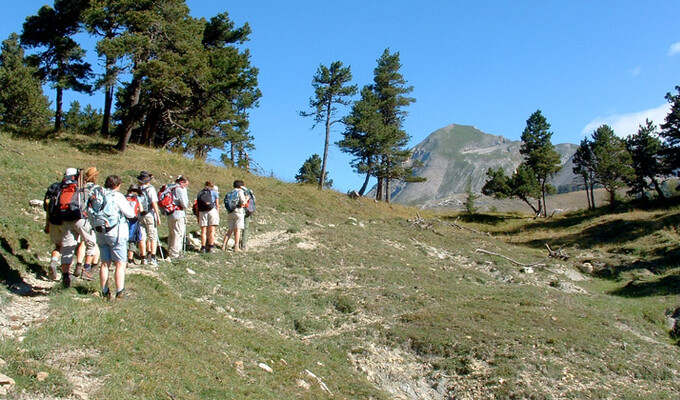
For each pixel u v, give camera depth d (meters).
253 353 8.32
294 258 15.59
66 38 30.88
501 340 11.05
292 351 9.26
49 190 8.45
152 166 24.39
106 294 7.93
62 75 31.16
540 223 46.81
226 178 26.02
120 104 40.41
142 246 11.17
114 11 28.20
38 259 9.62
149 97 28.27
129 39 26.08
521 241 35.66
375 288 14.21
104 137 33.56
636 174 54.38
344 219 25.19
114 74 26.61
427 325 11.70
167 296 9.44
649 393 9.84
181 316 8.48
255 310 11.11
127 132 27.92
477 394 9.24
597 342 11.91
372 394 8.49
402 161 53.44
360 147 50.06
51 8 31.88
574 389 9.55
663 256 25.08
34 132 29.05
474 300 14.52
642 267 23.45
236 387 6.68
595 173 56.78
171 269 11.68
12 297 7.35
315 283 14.12
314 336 10.88
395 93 55.22
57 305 7.20
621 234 32.53
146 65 26.53
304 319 11.41
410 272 16.61
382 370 9.88
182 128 33.53
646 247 27.77
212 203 13.88
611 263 24.52
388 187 54.28
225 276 12.69
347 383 8.73
